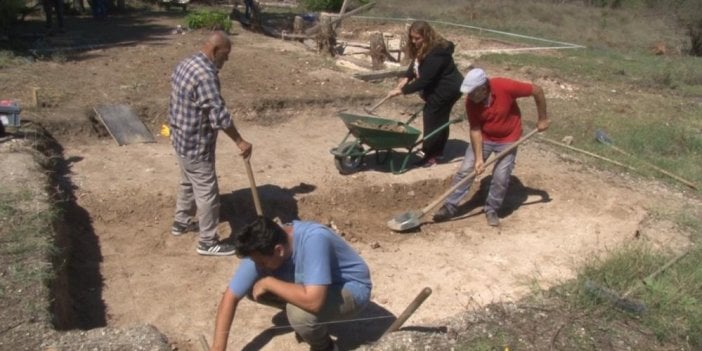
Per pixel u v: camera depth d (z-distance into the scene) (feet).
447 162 28.32
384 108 34.91
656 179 28.84
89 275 19.45
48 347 14.30
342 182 25.49
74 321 17.24
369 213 24.70
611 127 36.45
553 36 72.79
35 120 27.17
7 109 24.89
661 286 18.30
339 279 14.52
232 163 26.53
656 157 31.91
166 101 31.04
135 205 22.74
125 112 29.55
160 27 52.24
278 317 17.83
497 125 22.57
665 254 20.98
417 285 19.88
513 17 81.46
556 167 28.66
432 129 26.99
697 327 16.80
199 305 18.42
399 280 20.10
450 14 80.28
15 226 18.72
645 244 21.54
